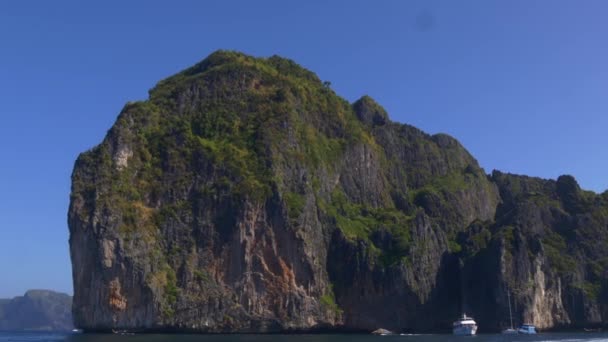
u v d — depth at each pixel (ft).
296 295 631.56
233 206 630.74
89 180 615.98
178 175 654.53
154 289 577.84
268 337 569.64
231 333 604.90
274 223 642.22
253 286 620.90
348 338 574.56
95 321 574.56
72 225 596.70
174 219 624.18
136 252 583.58
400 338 588.09
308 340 529.04
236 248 622.54
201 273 611.06
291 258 640.58
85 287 583.58
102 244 576.20
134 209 608.60
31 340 616.80
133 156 652.07
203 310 595.47
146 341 485.97
